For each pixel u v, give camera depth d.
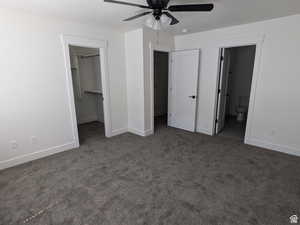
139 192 2.11
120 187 2.21
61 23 2.94
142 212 1.80
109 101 3.89
